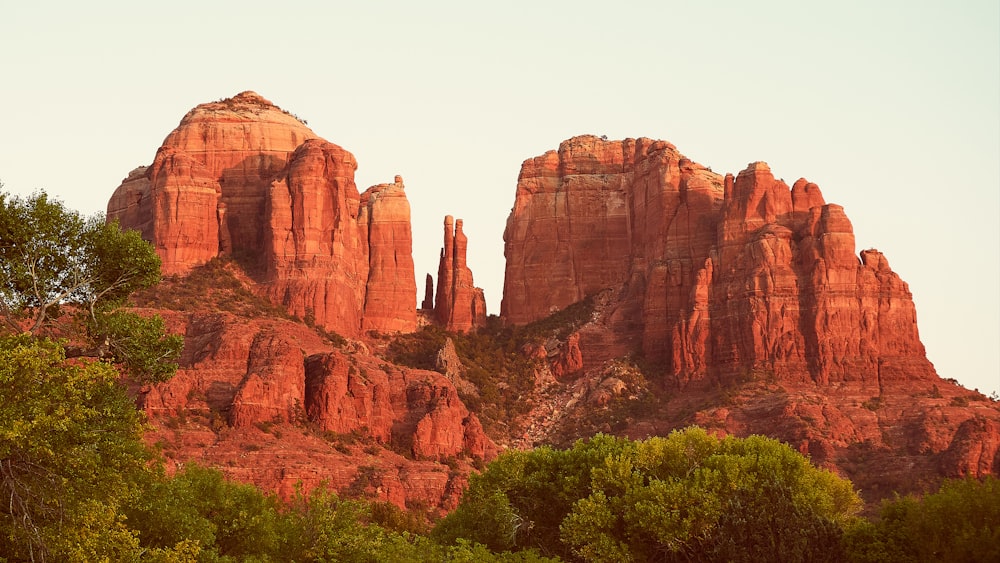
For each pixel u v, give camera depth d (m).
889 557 97.50
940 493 99.88
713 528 102.38
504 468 114.81
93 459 73.44
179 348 84.81
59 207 83.50
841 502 112.44
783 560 98.19
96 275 84.69
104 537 74.94
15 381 70.69
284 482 148.38
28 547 70.81
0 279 81.12
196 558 88.38
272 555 97.06
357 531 101.00
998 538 92.19
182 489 92.94
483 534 108.81
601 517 104.44
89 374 73.38
